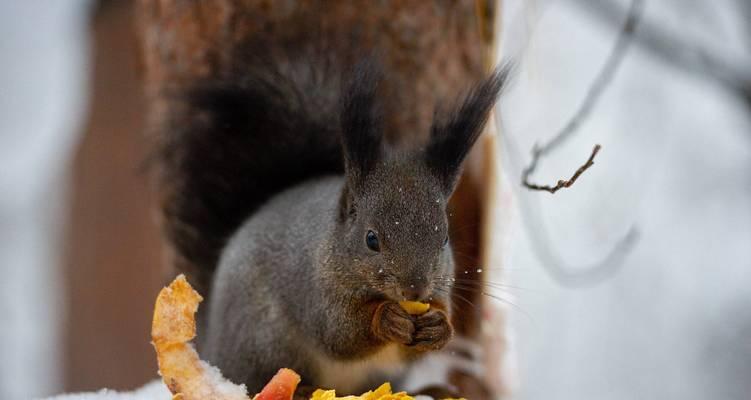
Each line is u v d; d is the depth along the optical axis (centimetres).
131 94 383
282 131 351
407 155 338
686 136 394
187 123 352
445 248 337
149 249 383
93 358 385
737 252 389
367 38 351
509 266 353
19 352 410
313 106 351
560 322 384
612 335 385
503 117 350
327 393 328
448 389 346
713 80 389
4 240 441
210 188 352
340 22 351
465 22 352
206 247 352
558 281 368
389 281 335
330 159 351
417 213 335
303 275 340
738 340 385
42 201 447
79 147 387
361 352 339
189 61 353
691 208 391
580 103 389
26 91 464
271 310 341
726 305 387
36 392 396
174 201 353
